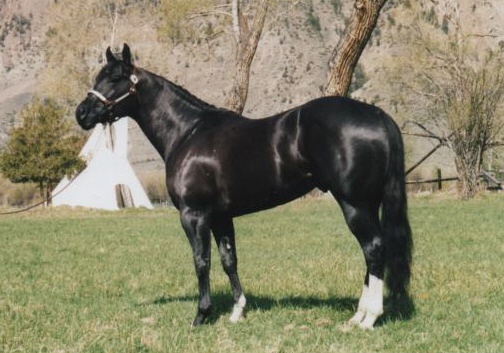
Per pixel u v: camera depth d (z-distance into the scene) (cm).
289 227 2223
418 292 936
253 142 740
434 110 3622
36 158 4531
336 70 2573
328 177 698
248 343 694
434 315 791
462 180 3400
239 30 3391
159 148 841
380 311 709
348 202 696
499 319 742
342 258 1358
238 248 1684
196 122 808
